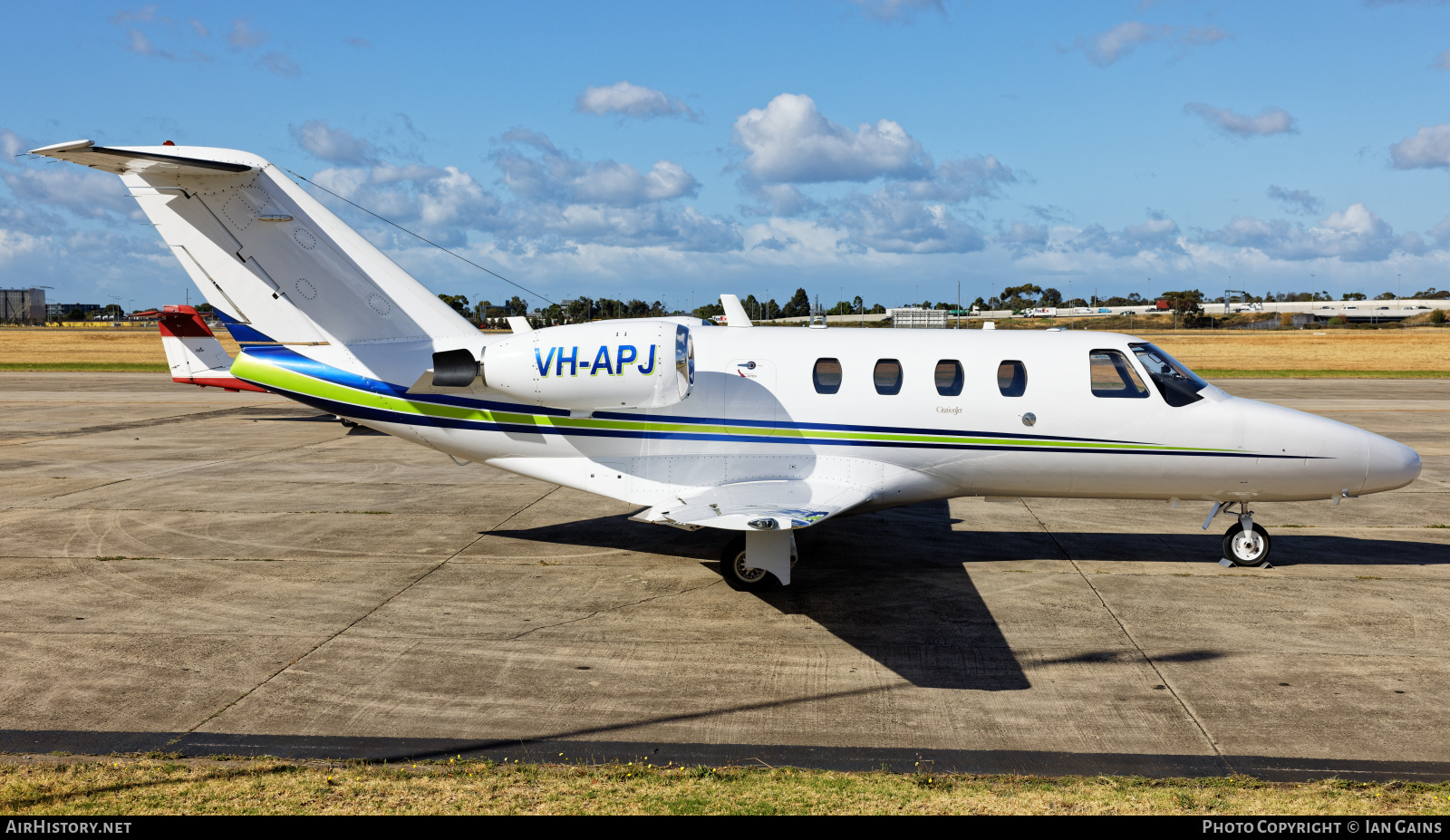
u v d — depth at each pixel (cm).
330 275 1038
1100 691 694
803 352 1017
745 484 975
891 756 592
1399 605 898
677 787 538
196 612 860
